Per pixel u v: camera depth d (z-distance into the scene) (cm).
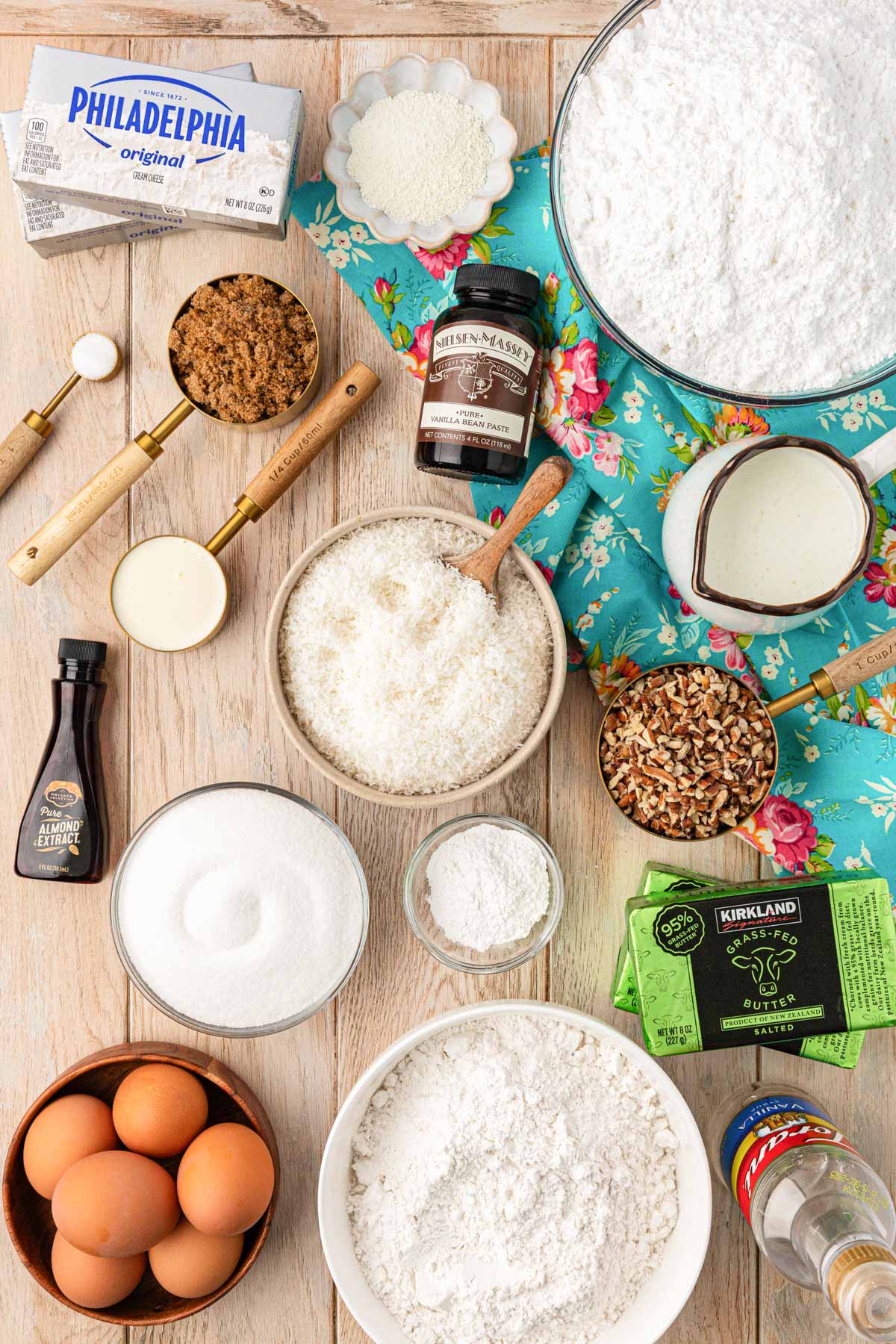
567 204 67
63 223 70
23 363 73
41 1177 68
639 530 71
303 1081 73
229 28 72
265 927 69
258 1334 72
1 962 73
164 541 70
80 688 70
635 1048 67
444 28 72
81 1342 72
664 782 68
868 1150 73
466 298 68
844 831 71
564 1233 67
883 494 72
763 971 68
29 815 71
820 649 72
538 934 71
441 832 70
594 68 66
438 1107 69
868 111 64
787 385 68
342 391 69
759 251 65
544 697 70
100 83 67
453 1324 68
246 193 68
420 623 68
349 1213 69
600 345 71
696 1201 68
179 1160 71
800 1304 73
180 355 69
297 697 69
